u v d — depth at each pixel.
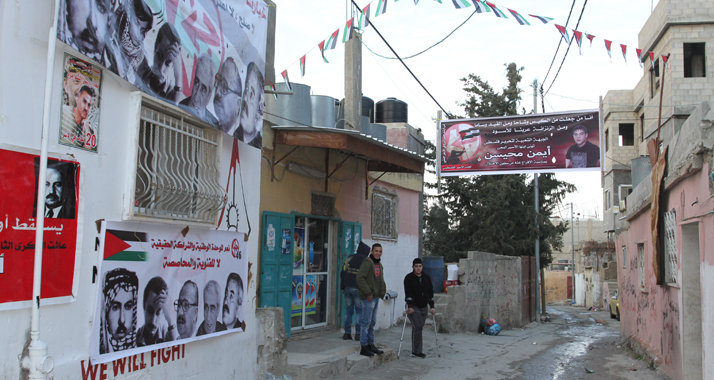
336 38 7.58
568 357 10.27
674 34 19.92
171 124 5.07
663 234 8.78
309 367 6.81
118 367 4.45
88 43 3.92
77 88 4.08
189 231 5.34
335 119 9.83
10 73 3.56
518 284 16.89
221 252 5.91
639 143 27.17
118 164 4.47
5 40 3.53
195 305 5.40
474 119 12.23
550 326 18.19
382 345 8.95
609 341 13.77
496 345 11.54
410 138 13.66
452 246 21.19
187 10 5.12
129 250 4.54
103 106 4.32
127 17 4.33
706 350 6.40
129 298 4.54
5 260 3.47
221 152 5.86
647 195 10.10
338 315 10.12
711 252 6.20
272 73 7.58
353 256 9.05
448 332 12.71
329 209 10.01
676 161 7.64
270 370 6.75
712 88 19.22
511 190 19.62
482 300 14.67
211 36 5.52
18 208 3.56
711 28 19.56
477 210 20.30
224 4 5.80
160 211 4.92
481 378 7.89
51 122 3.85
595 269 40.06
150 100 4.72
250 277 6.57
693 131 6.61
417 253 14.04
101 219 4.29
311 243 9.73
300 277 9.34
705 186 6.36
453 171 12.27
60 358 3.90
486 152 12.09
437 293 13.65
